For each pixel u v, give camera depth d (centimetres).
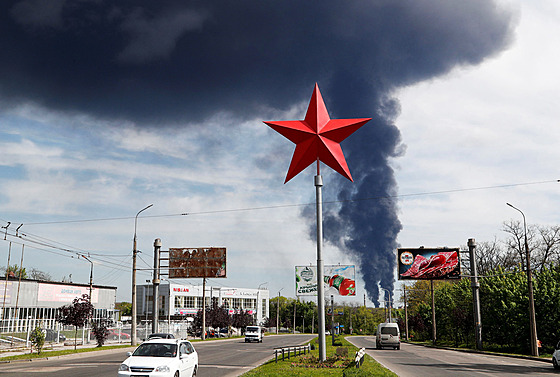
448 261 5712
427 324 7394
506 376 2170
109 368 2545
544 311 4059
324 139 2498
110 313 8362
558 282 4194
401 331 9269
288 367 2352
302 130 2470
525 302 4172
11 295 6053
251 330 6353
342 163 2522
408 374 2219
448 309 6178
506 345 4897
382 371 2106
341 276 5903
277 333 11719
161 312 11356
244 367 2662
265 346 5159
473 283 4916
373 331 14525
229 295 12938
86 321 4322
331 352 3403
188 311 11719
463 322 5366
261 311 14000
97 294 8025
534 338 3666
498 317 4562
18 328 6009
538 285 4188
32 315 6419
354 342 6650
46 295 6738
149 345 1831
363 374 1800
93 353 3853
